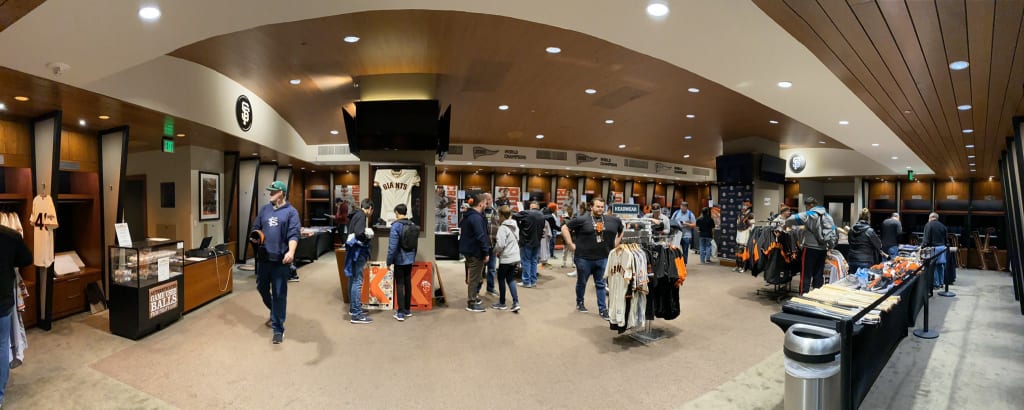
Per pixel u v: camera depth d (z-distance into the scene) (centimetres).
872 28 293
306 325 503
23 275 485
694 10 274
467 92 660
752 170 982
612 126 912
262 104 770
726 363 395
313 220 1428
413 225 530
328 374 365
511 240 568
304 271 895
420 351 420
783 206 739
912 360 418
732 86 442
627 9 275
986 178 1402
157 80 490
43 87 396
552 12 285
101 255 588
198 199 835
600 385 347
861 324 281
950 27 286
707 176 1781
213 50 502
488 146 1236
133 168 876
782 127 881
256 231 440
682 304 620
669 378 361
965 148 820
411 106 570
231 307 584
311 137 1098
